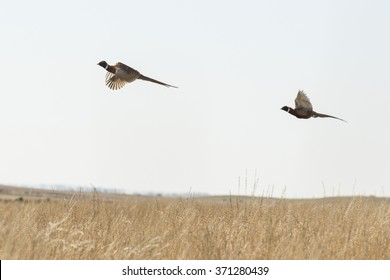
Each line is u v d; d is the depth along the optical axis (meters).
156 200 20.05
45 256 13.09
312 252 14.19
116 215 17.42
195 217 17.08
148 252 13.63
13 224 14.81
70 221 16.16
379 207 17.52
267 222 16.30
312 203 20.31
